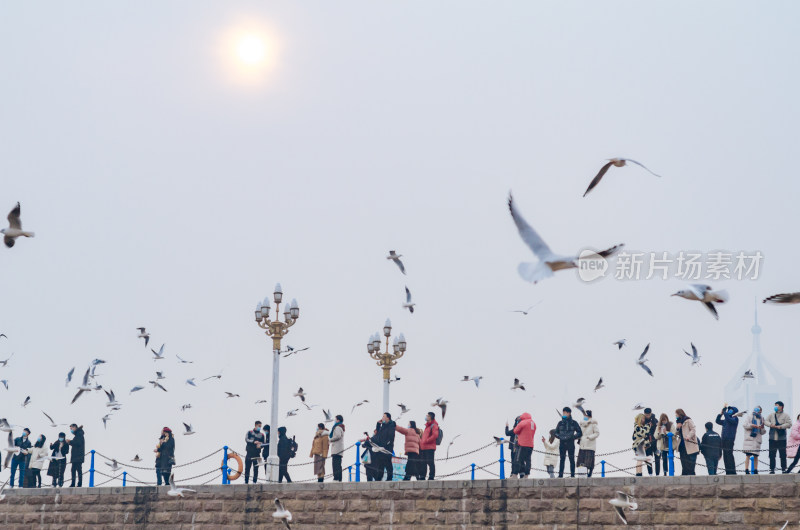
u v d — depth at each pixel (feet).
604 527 127.95
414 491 140.77
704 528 122.01
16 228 90.27
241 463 165.89
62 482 169.17
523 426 137.49
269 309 165.68
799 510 117.39
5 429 164.76
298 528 147.02
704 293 59.26
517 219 47.80
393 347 187.93
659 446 131.13
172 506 156.87
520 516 133.18
